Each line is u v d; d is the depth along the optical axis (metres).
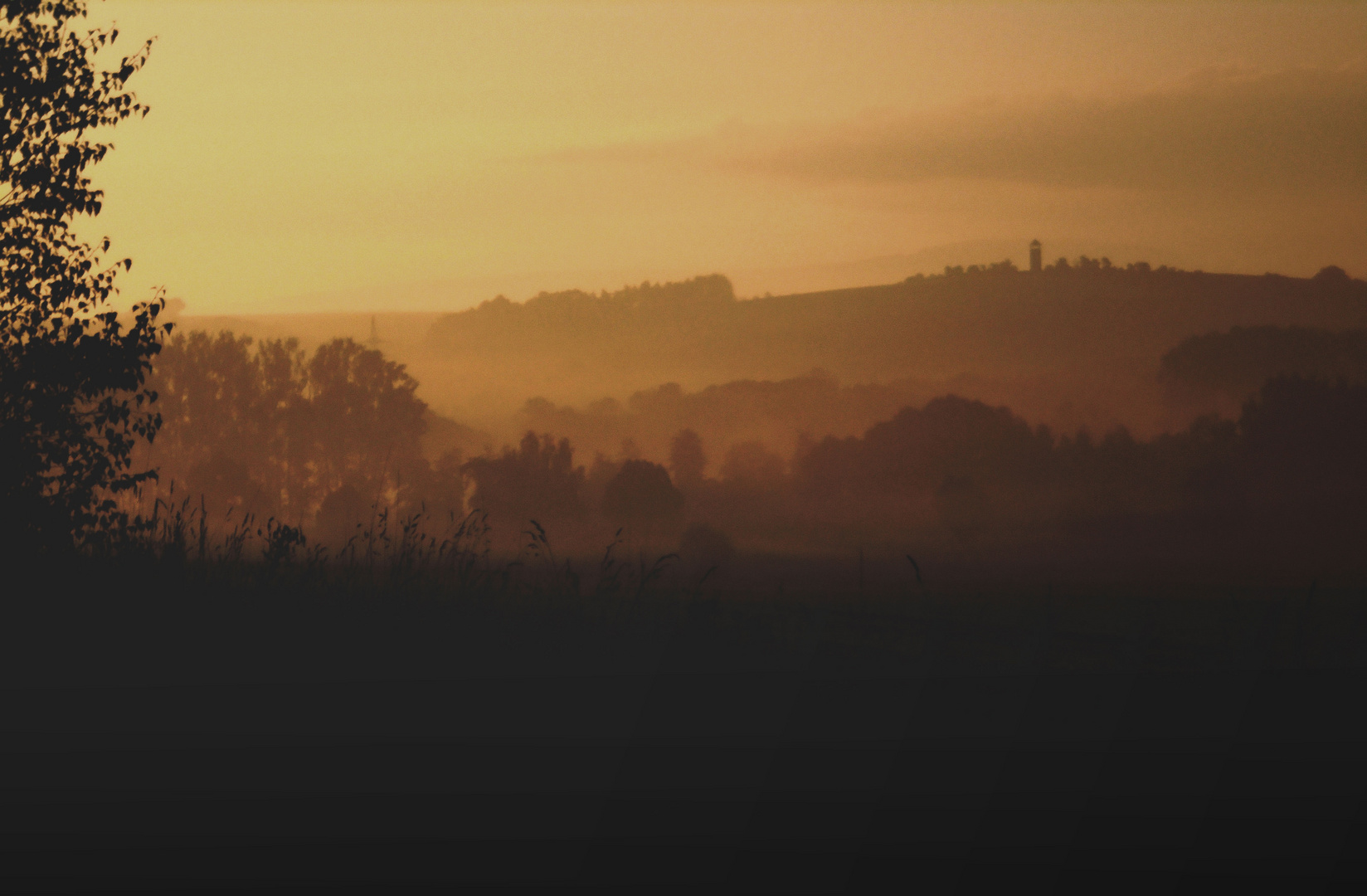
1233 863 3.72
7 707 5.07
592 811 4.10
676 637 5.46
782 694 4.76
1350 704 4.24
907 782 4.14
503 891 3.63
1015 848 3.76
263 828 4.02
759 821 3.92
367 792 4.33
